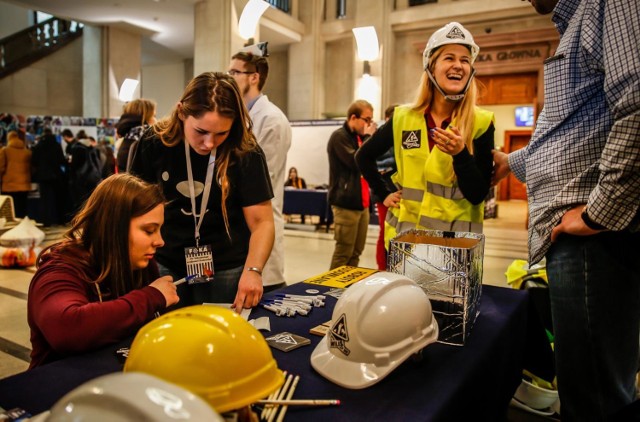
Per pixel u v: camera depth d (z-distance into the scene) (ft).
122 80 35.14
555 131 4.05
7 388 2.72
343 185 10.82
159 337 2.14
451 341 3.54
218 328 2.17
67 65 37.93
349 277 5.49
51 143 23.06
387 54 31.32
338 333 3.01
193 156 4.79
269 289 6.84
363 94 31.32
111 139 27.53
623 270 3.68
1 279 13.21
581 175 3.72
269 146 6.76
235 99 4.40
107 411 1.42
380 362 2.88
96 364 3.04
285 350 3.32
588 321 3.75
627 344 3.83
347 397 2.71
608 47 3.32
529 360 5.27
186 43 38.40
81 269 3.50
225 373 2.08
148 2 28.94
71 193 23.24
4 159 22.36
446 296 3.55
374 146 6.43
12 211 16.83
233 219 5.07
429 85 5.67
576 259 3.77
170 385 1.54
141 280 4.01
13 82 34.83
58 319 3.09
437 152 5.57
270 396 2.66
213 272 4.96
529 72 29.81
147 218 3.66
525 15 28.02
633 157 3.09
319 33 34.35
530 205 4.33
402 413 2.53
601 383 3.81
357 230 11.31
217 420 1.46
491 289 5.23
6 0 28.50
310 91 34.50
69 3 29.17
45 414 2.05
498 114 44.98
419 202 5.80
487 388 3.58
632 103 3.09
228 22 28.25
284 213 24.49
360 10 31.83
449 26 5.29
